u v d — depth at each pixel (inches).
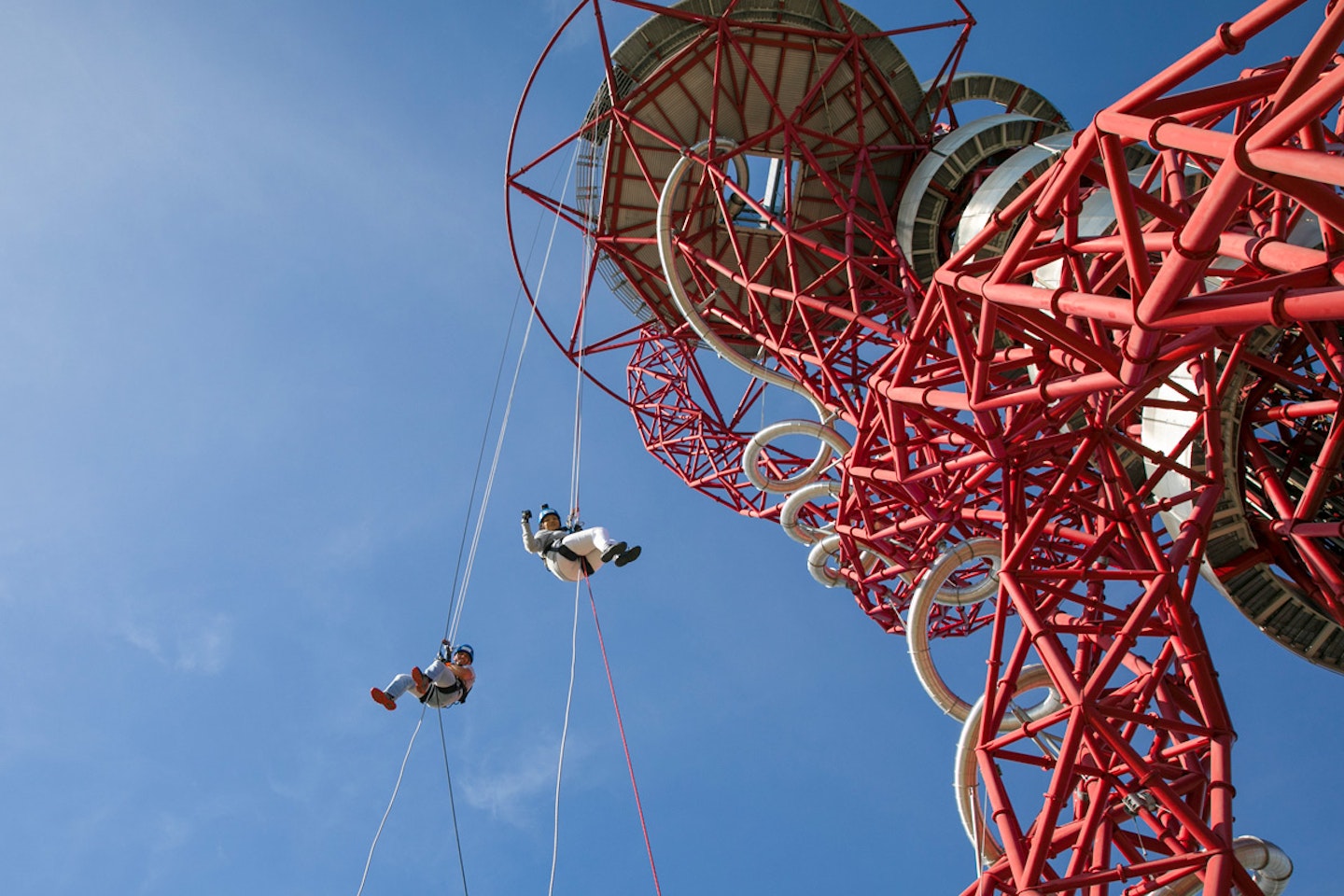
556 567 860.6
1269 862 756.6
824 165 1362.0
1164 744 826.2
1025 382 798.5
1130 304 454.6
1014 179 1094.4
